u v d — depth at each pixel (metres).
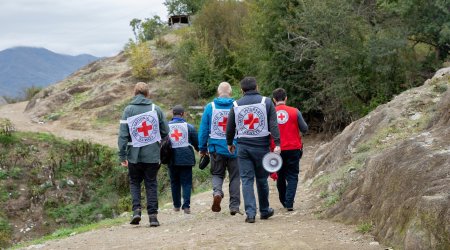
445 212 4.93
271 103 7.60
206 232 7.18
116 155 22.53
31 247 8.10
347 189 7.55
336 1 19.77
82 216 19.28
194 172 19.62
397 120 9.93
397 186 6.08
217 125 8.41
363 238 5.90
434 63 19.78
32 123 31.81
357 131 10.91
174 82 32.69
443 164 5.78
